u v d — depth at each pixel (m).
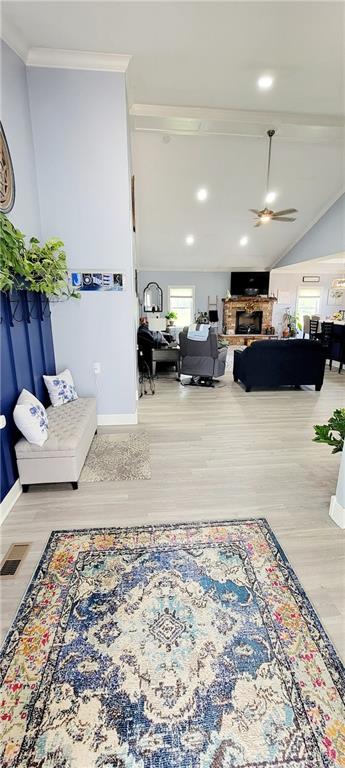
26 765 1.12
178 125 4.92
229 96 4.04
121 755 1.15
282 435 3.73
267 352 5.21
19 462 2.55
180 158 6.22
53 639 1.52
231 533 2.18
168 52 3.10
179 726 1.22
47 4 2.49
